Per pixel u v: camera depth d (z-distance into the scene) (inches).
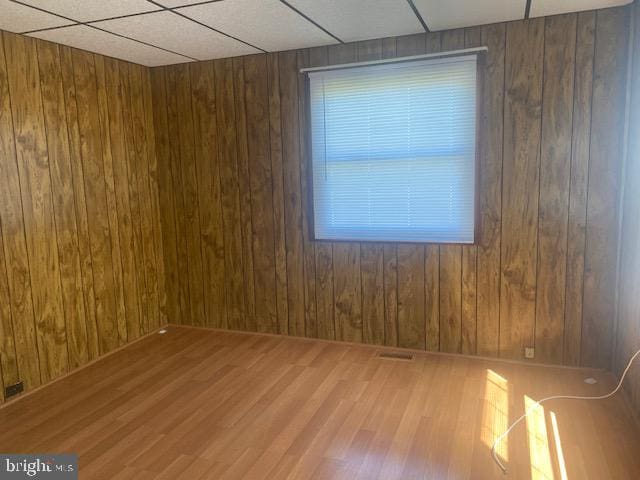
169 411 110.7
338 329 150.3
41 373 125.2
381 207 139.3
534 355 129.8
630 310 107.4
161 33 120.2
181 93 156.6
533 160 123.0
